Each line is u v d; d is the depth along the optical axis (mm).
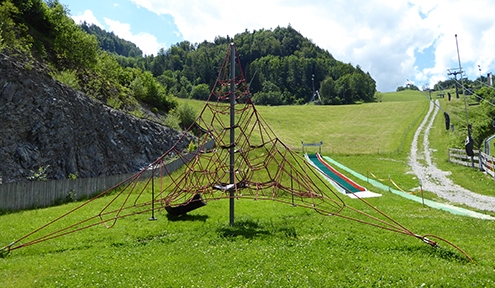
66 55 45469
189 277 11656
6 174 26844
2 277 11914
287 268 12297
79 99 36250
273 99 160625
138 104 53594
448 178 35156
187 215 20891
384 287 10734
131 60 198000
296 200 26031
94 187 28656
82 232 17391
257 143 61062
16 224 18891
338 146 64062
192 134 56000
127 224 18859
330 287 10805
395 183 33938
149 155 41938
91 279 11625
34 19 45031
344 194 28703
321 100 169000
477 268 12156
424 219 19188
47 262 13352
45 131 31219
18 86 30672
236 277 11578
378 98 192500
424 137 65562
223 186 19203
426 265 12344
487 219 19531
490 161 33344
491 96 85812
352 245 14648
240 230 17172
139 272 12172
